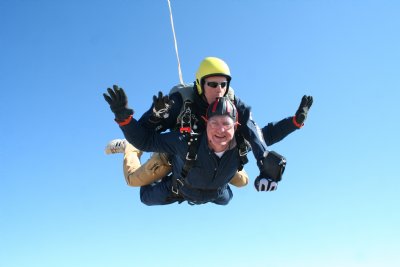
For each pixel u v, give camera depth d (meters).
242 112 3.93
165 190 4.53
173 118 4.00
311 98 4.28
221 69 3.91
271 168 3.39
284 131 4.31
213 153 3.82
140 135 3.64
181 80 4.52
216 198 4.33
